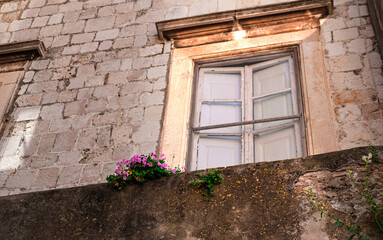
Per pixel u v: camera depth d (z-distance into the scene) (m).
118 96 6.21
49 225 4.04
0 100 6.57
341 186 3.61
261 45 6.24
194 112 5.98
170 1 7.14
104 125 5.94
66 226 4.00
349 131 5.20
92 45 6.93
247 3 6.78
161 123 5.80
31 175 5.66
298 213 3.56
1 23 7.67
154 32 6.83
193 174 4.05
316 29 6.17
